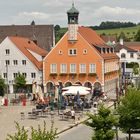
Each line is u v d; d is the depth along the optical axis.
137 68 156.25
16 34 159.88
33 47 135.12
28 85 124.56
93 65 118.88
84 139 61.38
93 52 118.62
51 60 120.75
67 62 119.88
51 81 121.00
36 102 94.19
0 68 126.38
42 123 73.50
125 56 174.25
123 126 57.59
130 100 57.28
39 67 124.56
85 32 126.94
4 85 113.75
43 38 156.00
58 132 65.50
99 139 50.34
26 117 79.75
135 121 57.41
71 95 93.75
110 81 126.62
